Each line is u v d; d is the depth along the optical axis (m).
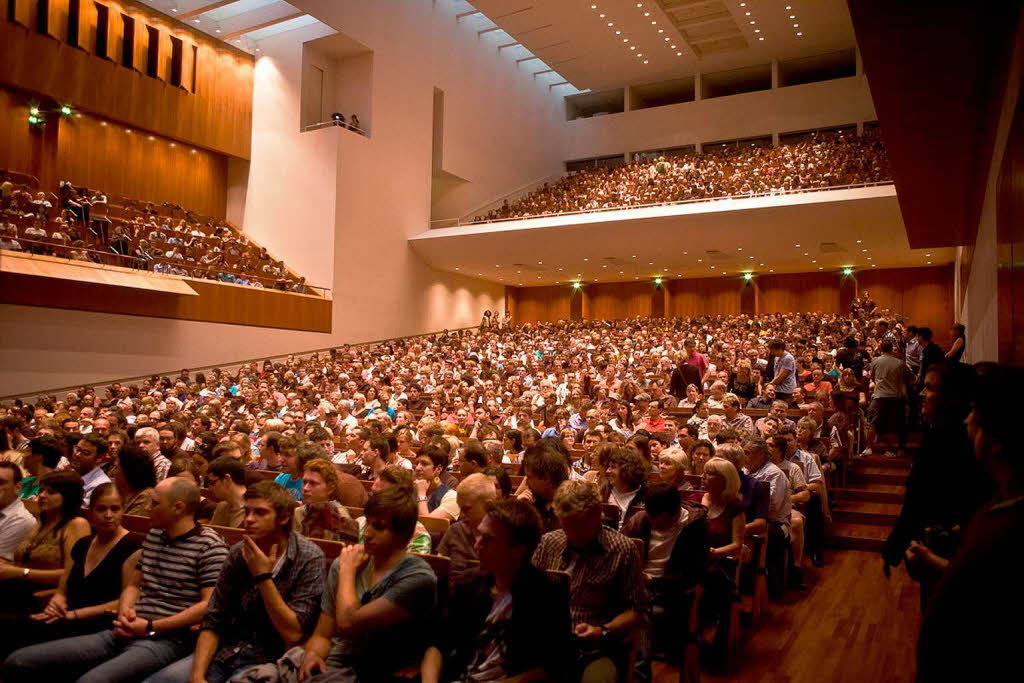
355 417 12.40
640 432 6.07
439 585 3.24
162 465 6.23
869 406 9.98
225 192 24.80
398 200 25.03
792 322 21.19
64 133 20.34
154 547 3.58
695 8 25.34
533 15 25.52
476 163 28.42
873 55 5.83
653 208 22.09
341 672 2.92
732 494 4.64
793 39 27.58
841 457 8.43
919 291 26.73
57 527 4.36
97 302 16.59
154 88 21.97
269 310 20.56
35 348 15.47
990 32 5.37
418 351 21.69
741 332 19.31
